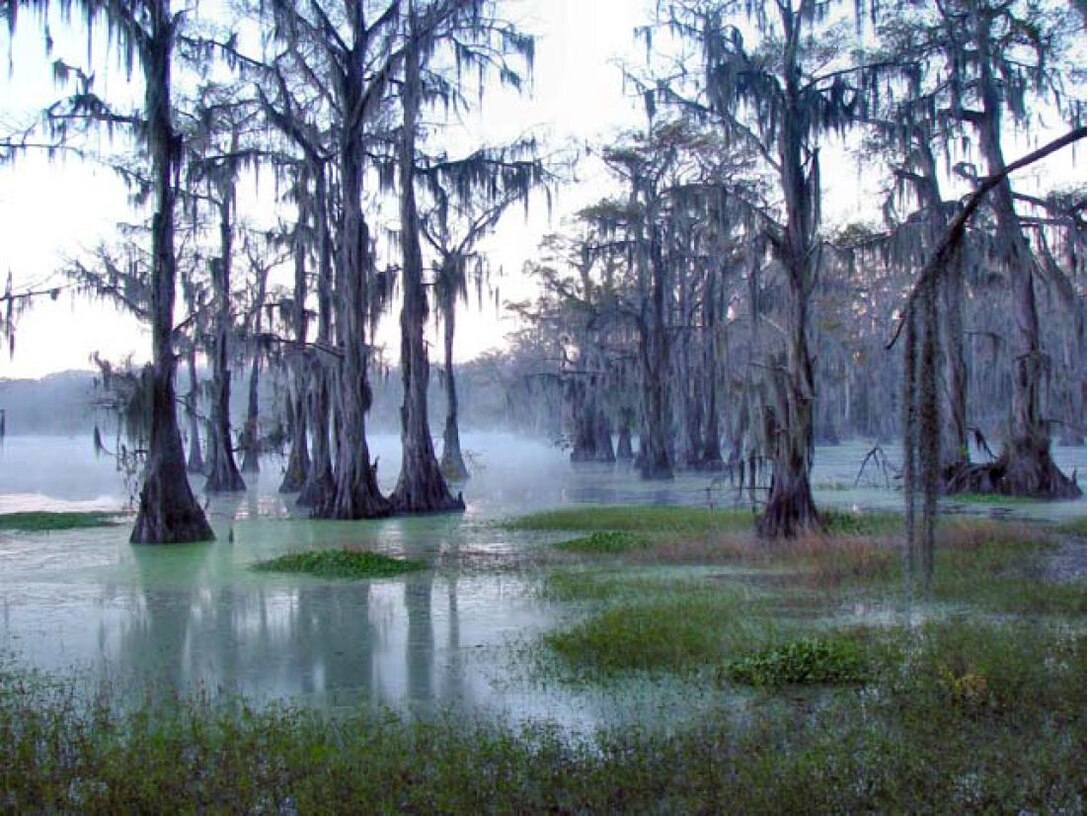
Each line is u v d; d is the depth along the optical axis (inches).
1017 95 1112.8
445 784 263.9
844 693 351.6
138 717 331.6
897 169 1242.0
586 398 2625.5
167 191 960.9
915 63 920.9
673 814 248.4
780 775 263.6
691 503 1326.3
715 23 887.7
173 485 947.3
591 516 1083.9
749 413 895.7
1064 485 1233.4
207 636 504.4
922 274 291.3
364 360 1208.2
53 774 279.4
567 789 262.2
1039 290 1632.6
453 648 462.9
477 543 896.9
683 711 344.5
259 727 316.5
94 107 1122.0
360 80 1191.6
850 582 602.5
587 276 2137.1
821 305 2020.2
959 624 434.9
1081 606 502.3
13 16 872.3
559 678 396.2
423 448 1263.5
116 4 905.5
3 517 1194.6
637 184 1887.3
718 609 511.8
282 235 1750.7
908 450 302.2
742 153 1624.0
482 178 1352.1
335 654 457.7
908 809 246.4
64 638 503.5
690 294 2151.8
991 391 1690.5
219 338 1663.4
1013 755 279.1
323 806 253.6
